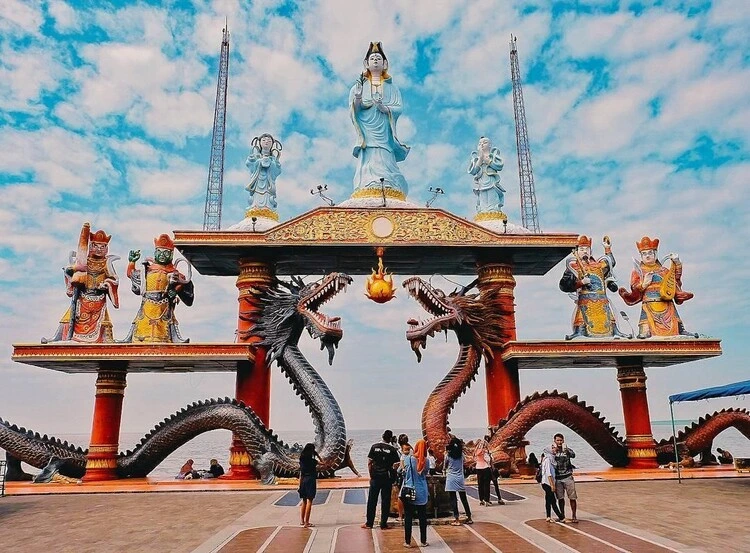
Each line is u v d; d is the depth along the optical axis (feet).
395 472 46.06
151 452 85.25
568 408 86.84
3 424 89.61
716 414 94.53
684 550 35.96
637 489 67.67
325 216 92.32
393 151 107.24
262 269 93.30
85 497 69.51
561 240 94.32
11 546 41.52
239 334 91.50
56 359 83.20
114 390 87.04
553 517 48.42
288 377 88.12
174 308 90.43
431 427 83.97
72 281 87.30
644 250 95.50
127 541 42.37
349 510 55.01
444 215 94.12
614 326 91.97
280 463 79.97
